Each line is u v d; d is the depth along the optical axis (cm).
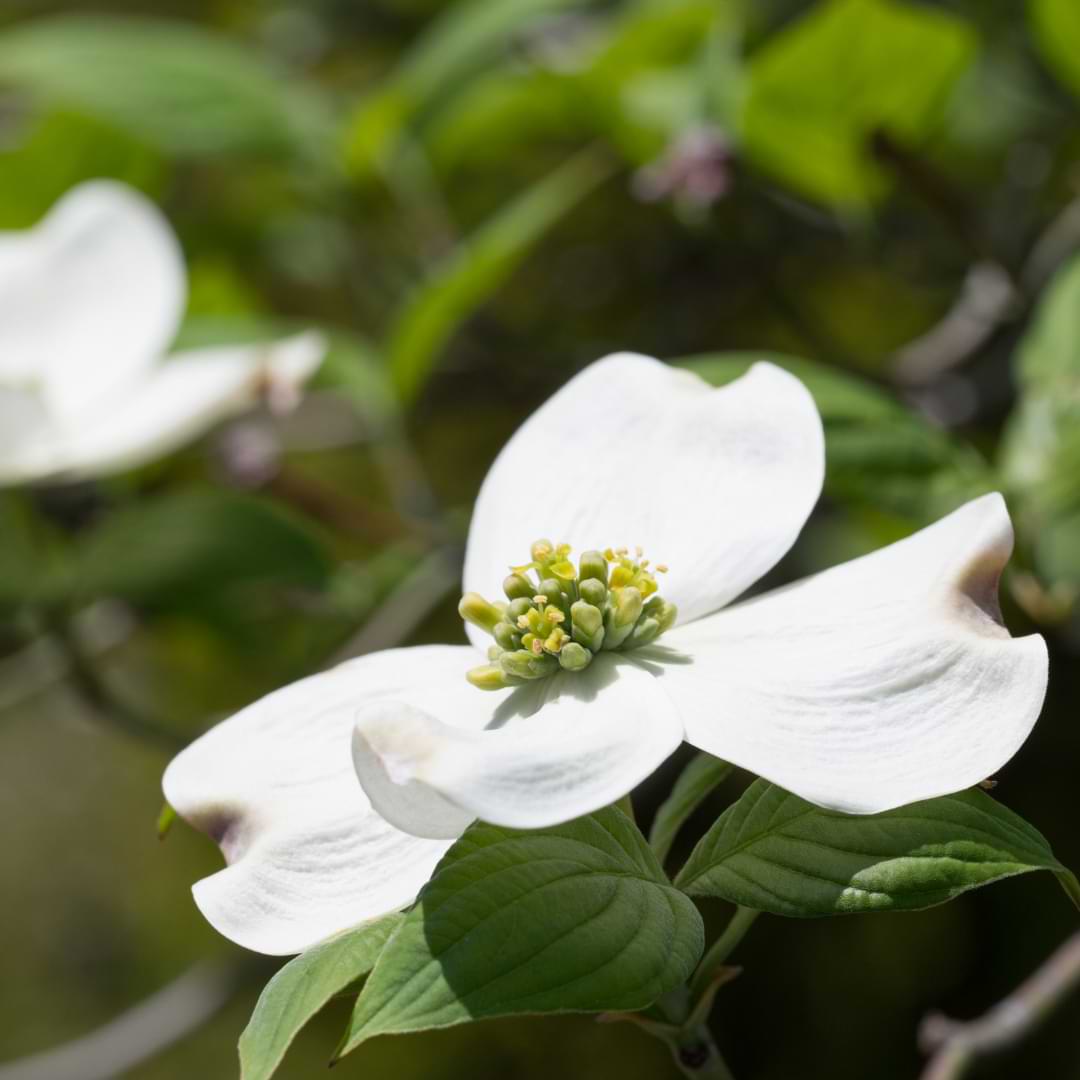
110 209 61
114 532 60
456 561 63
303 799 38
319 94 76
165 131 67
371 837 37
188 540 60
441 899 35
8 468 56
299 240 83
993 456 69
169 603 61
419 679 39
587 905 36
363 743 35
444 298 58
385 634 63
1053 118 76
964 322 67
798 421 40
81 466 56
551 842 36
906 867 36
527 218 57
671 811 38
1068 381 49
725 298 79
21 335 60
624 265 84
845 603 38
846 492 46
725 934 38
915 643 37
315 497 67
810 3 76
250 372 57
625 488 40
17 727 133
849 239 73
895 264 76
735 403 40
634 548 40
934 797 36
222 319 65
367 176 71
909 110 59
